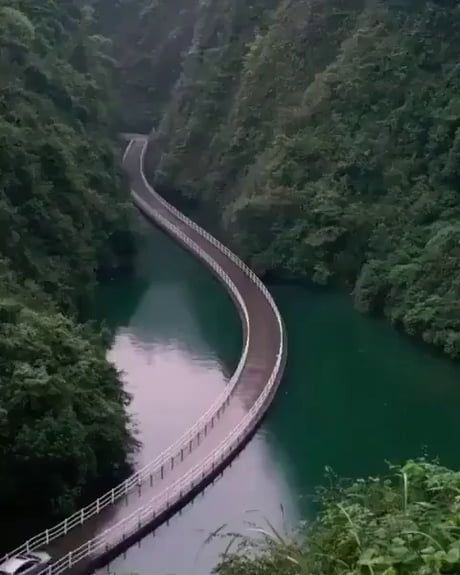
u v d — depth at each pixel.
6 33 58.16
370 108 63.00
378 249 56.34
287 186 62.91
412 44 62.91
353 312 54.47
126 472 34.44
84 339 36.09
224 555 16.83
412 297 50.72
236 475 34.75
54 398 29.61
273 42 74.69
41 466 29.42
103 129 74.50
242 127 73.44
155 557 29.03
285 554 15.51
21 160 46.31
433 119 58.72
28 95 56.44
